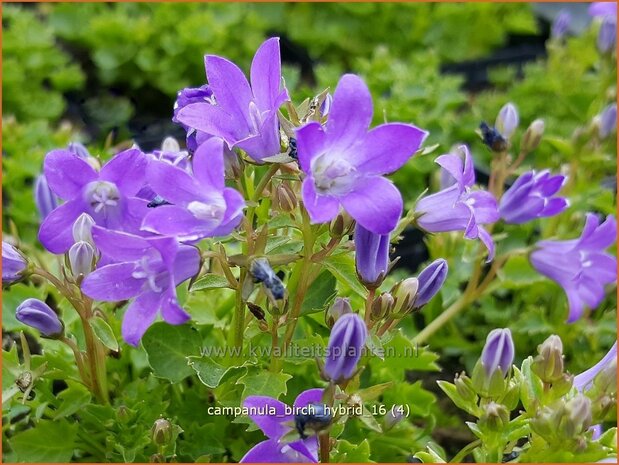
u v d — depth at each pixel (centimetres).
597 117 33
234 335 21
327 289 20
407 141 16
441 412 29
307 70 54
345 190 16
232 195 15
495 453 19
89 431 23
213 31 49
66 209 19
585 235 26
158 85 50
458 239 29
